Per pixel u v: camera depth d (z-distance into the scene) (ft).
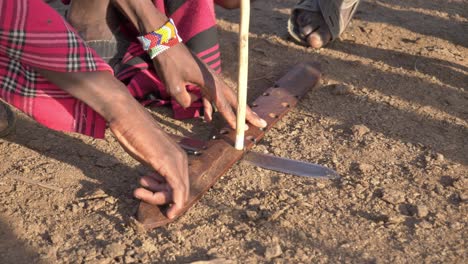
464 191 4.65
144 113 4.20
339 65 6.35
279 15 7.46
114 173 4.80
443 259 4.08
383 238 4.24
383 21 7.29
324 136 5.27
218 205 4.49
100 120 4.29
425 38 6.91
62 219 4.37
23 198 4.55
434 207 4.50
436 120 5.51
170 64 4.68
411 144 5.18
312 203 4.52
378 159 4.99
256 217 4.37
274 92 5.69
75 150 5.04
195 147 4.91
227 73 6.23
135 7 4.64
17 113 5.50
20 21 3.84
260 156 4.95
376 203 4.53
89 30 5.19
